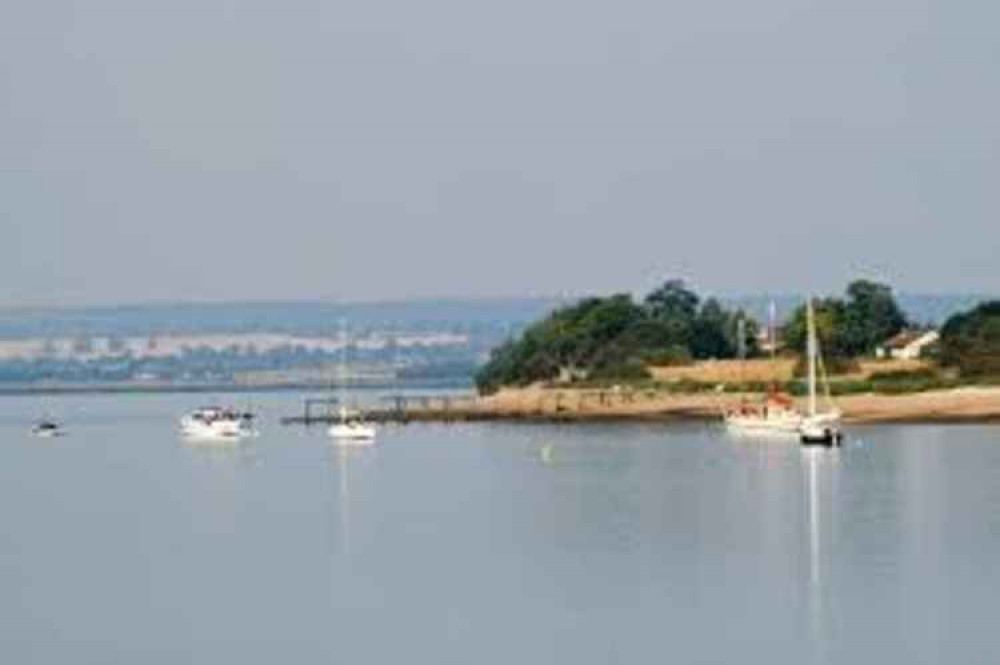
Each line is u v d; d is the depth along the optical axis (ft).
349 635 402.52
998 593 436.35
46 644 400.26
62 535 613.11
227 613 433.07
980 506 629.51
